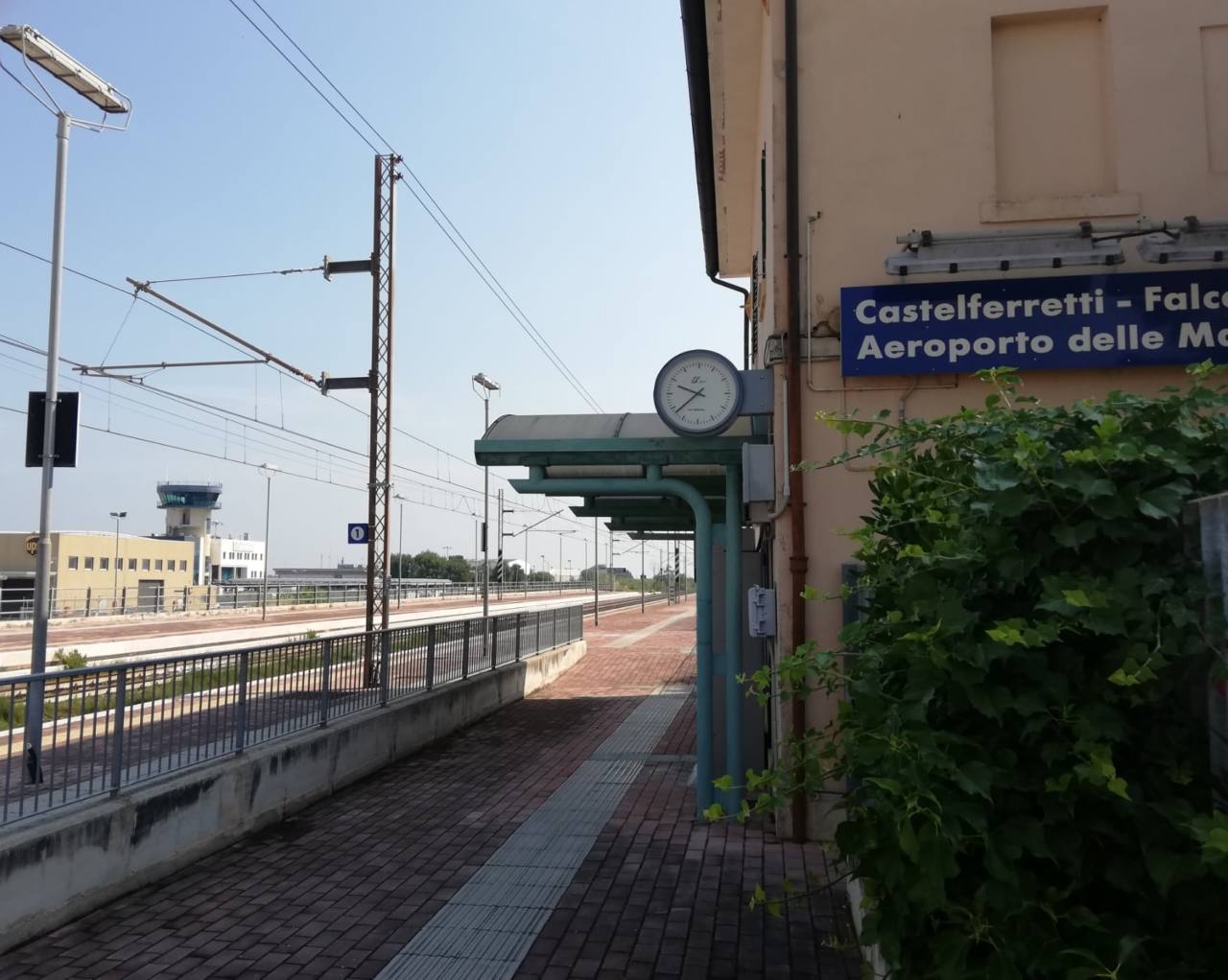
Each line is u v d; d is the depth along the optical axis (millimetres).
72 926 4984
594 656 23578
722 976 4383
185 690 6375
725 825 7043
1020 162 6945
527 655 16188
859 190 6949
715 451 7570
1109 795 2477
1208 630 2375
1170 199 6648
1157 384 6465
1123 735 2434
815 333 6855
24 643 26250
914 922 2695
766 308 8508
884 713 2781
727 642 7664
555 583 88750
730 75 9297
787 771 3283
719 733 8523
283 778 7297
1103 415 2885
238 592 47312
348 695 9000
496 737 11273
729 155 11039
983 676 2521
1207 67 6750
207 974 4398
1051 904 2500
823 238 6941
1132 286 6449
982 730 2672
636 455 7660
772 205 7102
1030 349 6520
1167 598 2447
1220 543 2352
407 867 6047
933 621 2631
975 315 6598
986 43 6961
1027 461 2615
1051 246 6426
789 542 6805
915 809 2430
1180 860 2330
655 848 6457
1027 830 2488
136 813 5594
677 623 41250
